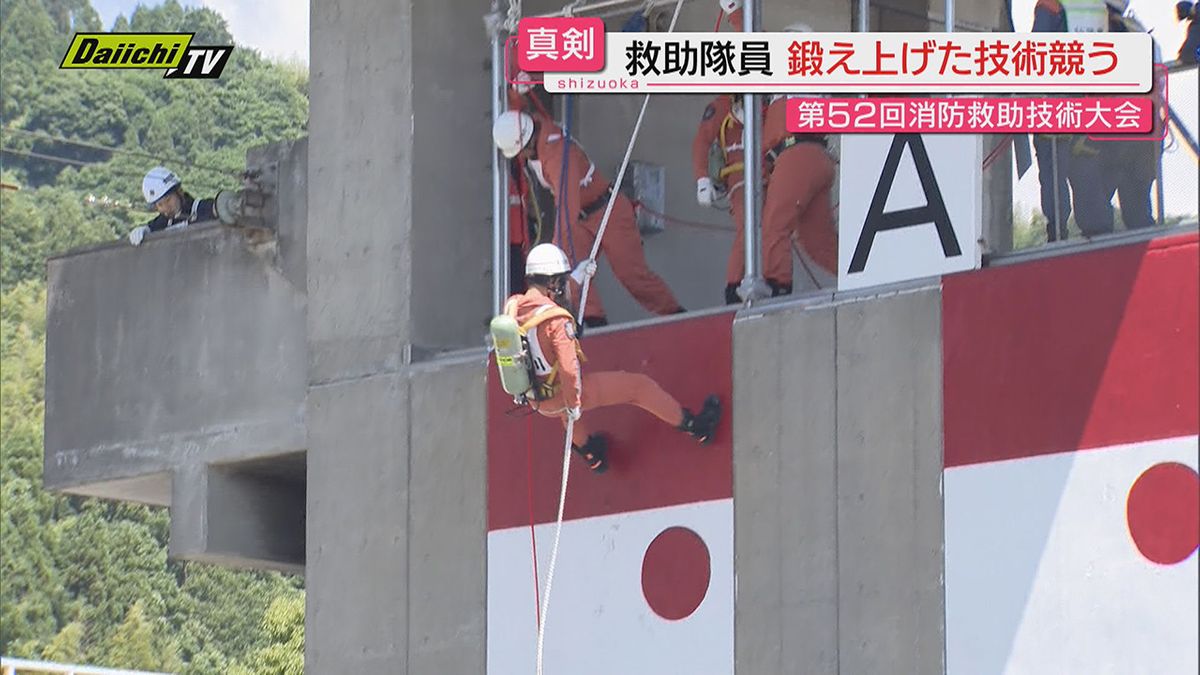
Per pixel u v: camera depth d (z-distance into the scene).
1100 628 32.81
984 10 45.56
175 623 158.38
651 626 38.47
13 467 174.12
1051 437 33.91
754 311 38.34
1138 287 33.44
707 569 37.91
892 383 36.09
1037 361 34.34
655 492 38.91
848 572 36.00
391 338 43.81
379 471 43.41
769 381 37.75
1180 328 32.81
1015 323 34.72
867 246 37.09
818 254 41.03
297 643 131.88
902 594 35.22
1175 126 36.22
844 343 36.84
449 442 42.34
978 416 34.84
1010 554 34.03
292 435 48.00
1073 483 33.53
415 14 44.75
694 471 38.47
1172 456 32.53
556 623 39.81
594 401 37.53
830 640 36.00
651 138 50.22
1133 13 39.00
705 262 50.69
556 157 42.34
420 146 44.34
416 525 42.53
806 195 39.38
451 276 44.38
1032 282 34.66
